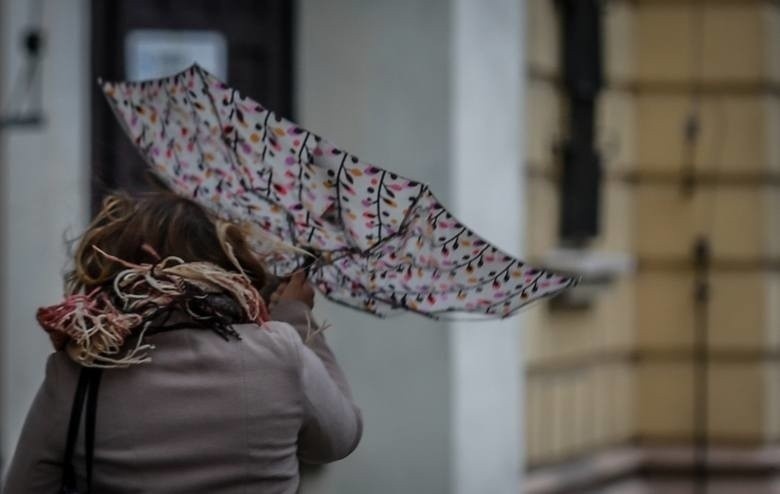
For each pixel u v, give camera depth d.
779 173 21.64
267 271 8.01
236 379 7.29
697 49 21.33
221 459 7.22
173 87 8.05
